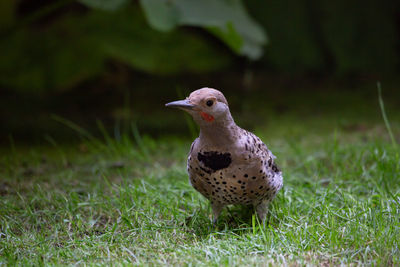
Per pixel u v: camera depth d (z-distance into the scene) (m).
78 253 5.81
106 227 6.65
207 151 6.00
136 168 9.39
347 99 14.41
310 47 16.30
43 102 14.70
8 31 13.66
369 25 16.22
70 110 13.95
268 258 5.51
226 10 11.14
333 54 16.25
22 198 7.33
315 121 12.48
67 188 8.17
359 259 5.50
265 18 16.09
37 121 12.91
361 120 12.43
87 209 7.37
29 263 5.51
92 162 9.76
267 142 10.81
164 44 14.36
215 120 5.84
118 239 6.23
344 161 9.05
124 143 10.57
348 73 16.25
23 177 8.83
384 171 8.09
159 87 15.95
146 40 14.25
